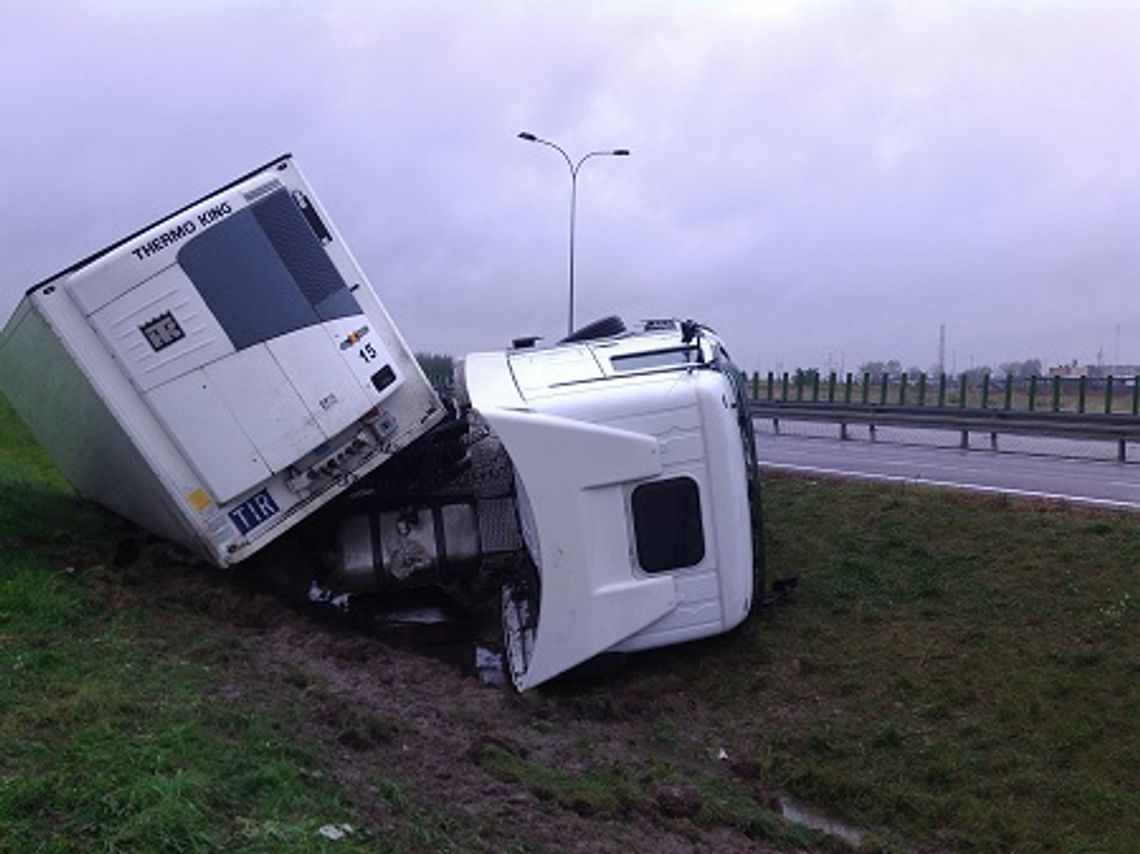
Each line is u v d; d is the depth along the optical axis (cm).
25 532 1021
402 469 949
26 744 489
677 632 866
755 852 615
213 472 847
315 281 869
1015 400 3000
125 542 1045
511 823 534
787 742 823
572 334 1093
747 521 896
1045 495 1338
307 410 859
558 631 841
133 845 396
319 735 586
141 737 505
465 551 952
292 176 873
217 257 843
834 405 2869
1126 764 732
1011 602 927
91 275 820
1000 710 803
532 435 836
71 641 703
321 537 962
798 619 976
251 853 405
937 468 1850
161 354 834
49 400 970
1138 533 979
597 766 694
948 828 724
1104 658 818
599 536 848
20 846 390
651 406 859
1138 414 2273
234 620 859
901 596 988
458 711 732
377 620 970
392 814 489
